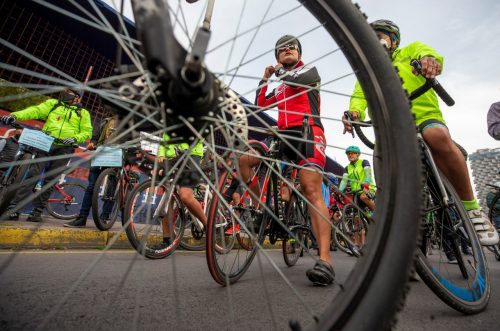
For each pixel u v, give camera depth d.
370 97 0.78
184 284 1.72
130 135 0.81
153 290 1.51
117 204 3.76
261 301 1.43
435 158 1.77
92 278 1.66
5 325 0.94
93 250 3.04
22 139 3.09
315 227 1.96
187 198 2.68
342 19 0.82
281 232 2.41
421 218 0.68
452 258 1.63
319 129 2.06
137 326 1.02
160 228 2.99
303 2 0.85
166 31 0.63
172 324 1.06
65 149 3.80
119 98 0.75
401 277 0.64
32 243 2.80
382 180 0.73
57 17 5.39
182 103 0.72
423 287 1.89
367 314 0.61
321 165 2.03
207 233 1.68
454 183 1.78
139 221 2.79
